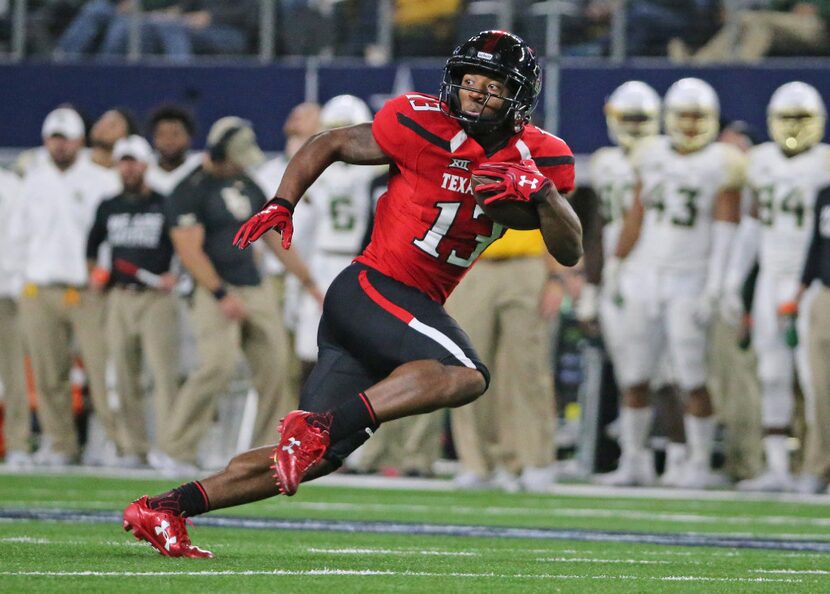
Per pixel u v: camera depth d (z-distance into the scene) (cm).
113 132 4109
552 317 3509
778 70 4397
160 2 5169
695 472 3919
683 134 3897
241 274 3656
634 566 1870
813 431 3725
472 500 3177
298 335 4044
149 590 1450
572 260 1716
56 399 4012
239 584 1515
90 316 3978
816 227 3678
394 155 1720
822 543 2303
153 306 3831
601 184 4047
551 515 2838
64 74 4850
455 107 1712
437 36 4869
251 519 2483
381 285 1714
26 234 4038
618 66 4469
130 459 3928
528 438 3512
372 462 4016
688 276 3906
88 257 3922
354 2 4981
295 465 1588
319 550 1961
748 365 3959
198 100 4756
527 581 1642
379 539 2198
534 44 4709
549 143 1752
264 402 3691
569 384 4522
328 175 4003
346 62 4694
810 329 3700
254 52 5075
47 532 2117
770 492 3766
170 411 3834
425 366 1656
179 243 3619
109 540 1998
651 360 3941
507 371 3525
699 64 4425
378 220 1752
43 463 4031
